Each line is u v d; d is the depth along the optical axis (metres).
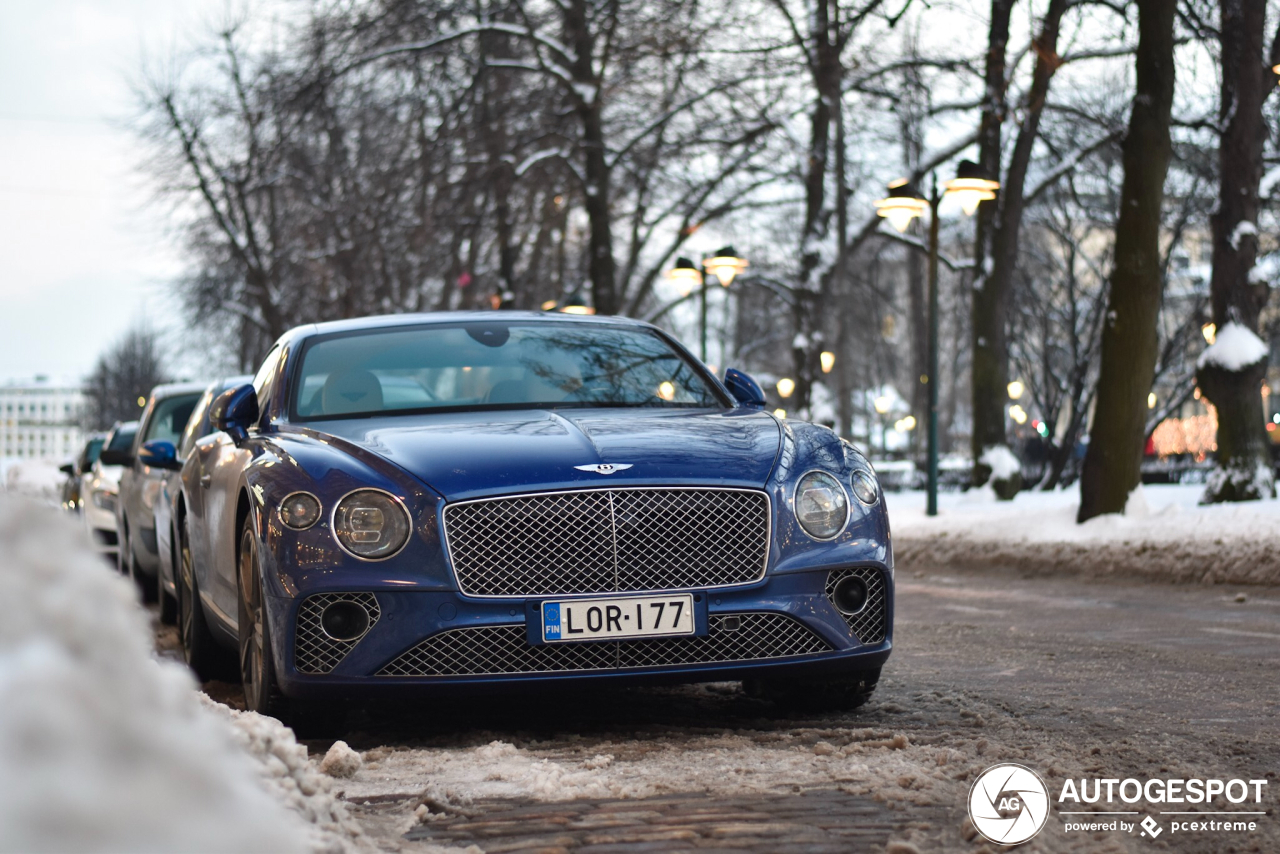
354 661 4.18
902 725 4.48
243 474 4.78
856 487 4.71
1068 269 30.34
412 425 4.84
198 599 6.25
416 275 36.81
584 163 28.20
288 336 6.03
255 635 4.61
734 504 4.41
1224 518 11.65
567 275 36.44
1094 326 28.83
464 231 30.16
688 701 5.15
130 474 11.27
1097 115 22.97
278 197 43.50
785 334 53.97
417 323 5.98
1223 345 15.20
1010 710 4.77
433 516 4.23
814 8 23.84
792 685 4.78
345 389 5.38
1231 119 15.49
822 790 3.29
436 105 29.50
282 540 4.29
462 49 28.11
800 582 4.46
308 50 27.47
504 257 29.89
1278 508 12.70
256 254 41.56
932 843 2.74
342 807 2.71
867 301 44.78
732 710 4.92
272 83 28.33
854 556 4.55
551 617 4.22
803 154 26.66
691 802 3.17
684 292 23.59
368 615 4.20
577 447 4.48
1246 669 6.04
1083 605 9.63
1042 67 20.17
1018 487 20.89
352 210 34.81
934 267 17.39
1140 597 10.15
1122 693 5.24
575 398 5.45
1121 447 12.99
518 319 6.10
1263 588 10.47
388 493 4.26
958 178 16.62
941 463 52.72
